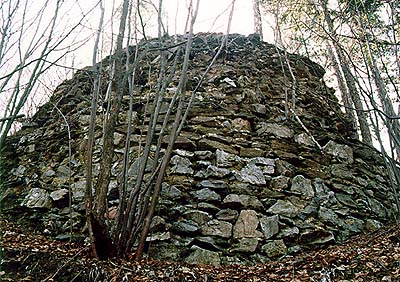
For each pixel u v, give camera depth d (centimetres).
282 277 315
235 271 342
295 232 409
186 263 358
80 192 432
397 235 356
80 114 534
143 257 346
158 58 602
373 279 289
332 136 545
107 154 319
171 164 447
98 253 307
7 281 284
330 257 334
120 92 336
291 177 469
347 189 480
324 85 654
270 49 697
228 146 483
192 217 404
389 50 432
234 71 600
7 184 461
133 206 324
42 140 516
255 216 414
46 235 395
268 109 558
